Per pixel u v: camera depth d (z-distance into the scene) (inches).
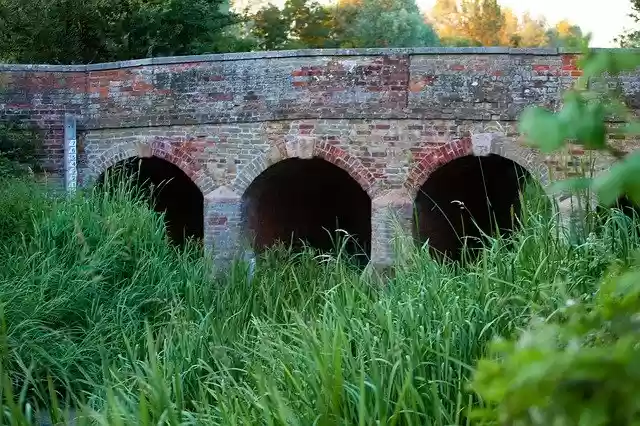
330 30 1611.7
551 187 72.0
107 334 346.9
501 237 296.7
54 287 367.2
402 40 1681.8
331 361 213.6
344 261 406.3
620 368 63.3
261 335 267.0
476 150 557.6
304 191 772.6
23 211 437.4
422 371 213.0
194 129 609.9
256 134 597.3
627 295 78.2
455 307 238.5
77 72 634.8
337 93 579.2
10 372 280.2
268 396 208.1
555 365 64.5
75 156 633.0
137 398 246.1
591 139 64.8
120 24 899.4
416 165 569.3
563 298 214.1
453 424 186.1
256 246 654.5
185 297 390.9
